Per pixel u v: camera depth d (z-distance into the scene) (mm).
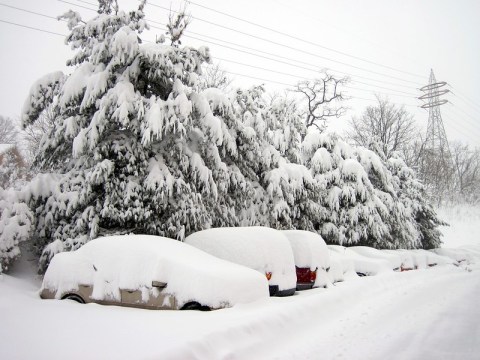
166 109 12086
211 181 13086
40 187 11789
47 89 13039
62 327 5590
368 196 20969
